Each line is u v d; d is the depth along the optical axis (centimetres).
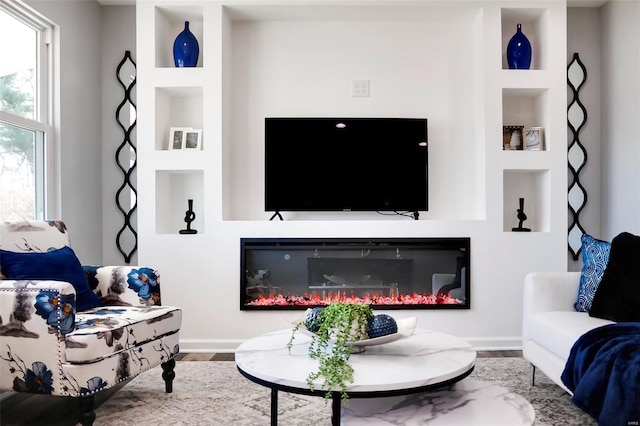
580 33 396
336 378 146
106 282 269
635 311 223
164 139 370
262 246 352
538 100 375
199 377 287
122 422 221
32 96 319
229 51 375
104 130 392
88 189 371
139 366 231
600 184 395
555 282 263
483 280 354
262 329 351
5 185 288
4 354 208
